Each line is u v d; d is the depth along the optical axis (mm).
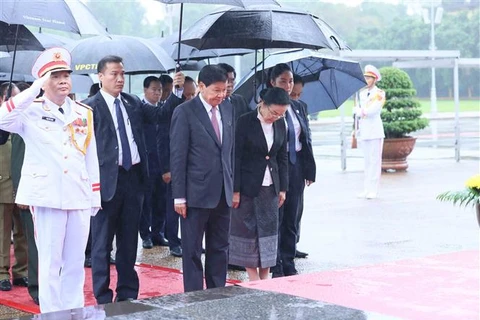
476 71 58812
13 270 8406
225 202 7059
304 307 5105
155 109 7617
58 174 6348
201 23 7922
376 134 14383
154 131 9789
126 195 7270
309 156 8422
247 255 7531
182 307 5051
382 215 12625
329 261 9383
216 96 6941
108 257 7285
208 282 7215
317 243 10484
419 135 32031
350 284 6328
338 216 12625
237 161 7445
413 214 12656
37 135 6316
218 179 6969
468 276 6723
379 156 14484
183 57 9867
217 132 7023
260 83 9141
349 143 27109
